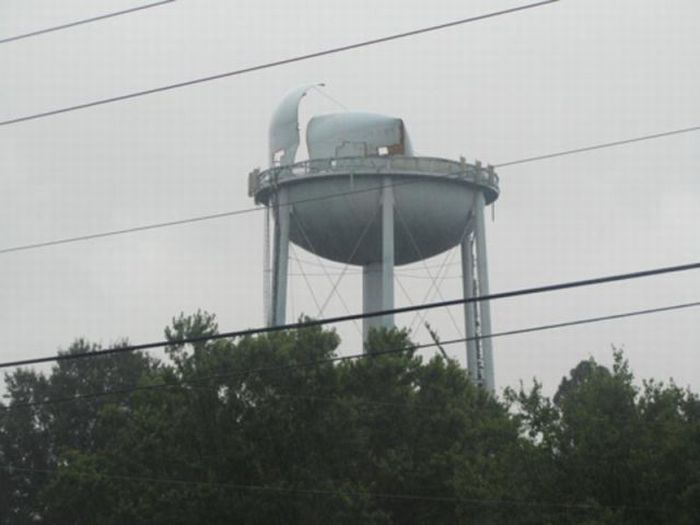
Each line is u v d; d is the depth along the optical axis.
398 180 70.25
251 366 66.62
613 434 49.34
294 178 70.81
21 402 101.94
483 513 54.44
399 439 71.12
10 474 98.19
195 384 67.31
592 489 49.28
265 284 71.00
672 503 48.00
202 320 72.12
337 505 64.25
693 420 52.28
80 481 68.88
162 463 67.81
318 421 66.06
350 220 70.88
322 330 68.38
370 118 73.31
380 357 72.19
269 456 65.69
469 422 71.50
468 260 74.44
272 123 73.94
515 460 51.97
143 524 65.75
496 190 73.00
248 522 64.44
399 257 76.12
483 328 73.75
